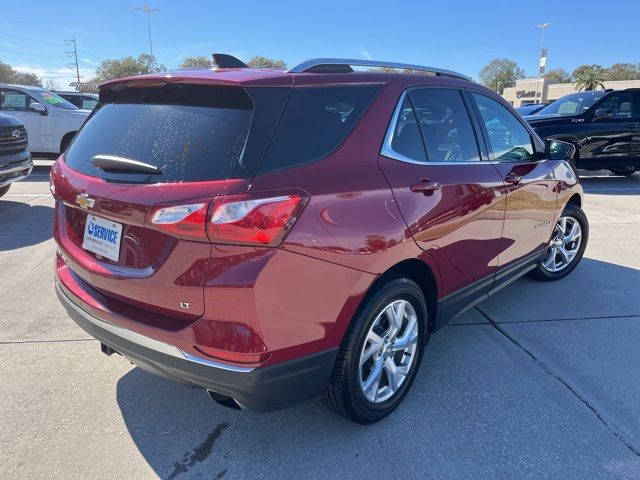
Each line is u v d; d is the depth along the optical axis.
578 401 2.96
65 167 2.67
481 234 3.24
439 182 2.81
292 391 2.24
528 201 3.79
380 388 2.73
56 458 2.44
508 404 2.92
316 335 2.23
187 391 3.01
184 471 2.38
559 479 2.36
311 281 2.15
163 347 2.17
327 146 2.33
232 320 2.04
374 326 2.58
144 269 2.21
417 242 2.64
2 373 3.14
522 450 2.54
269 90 2.21
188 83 2.28
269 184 2.05
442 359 3.42
